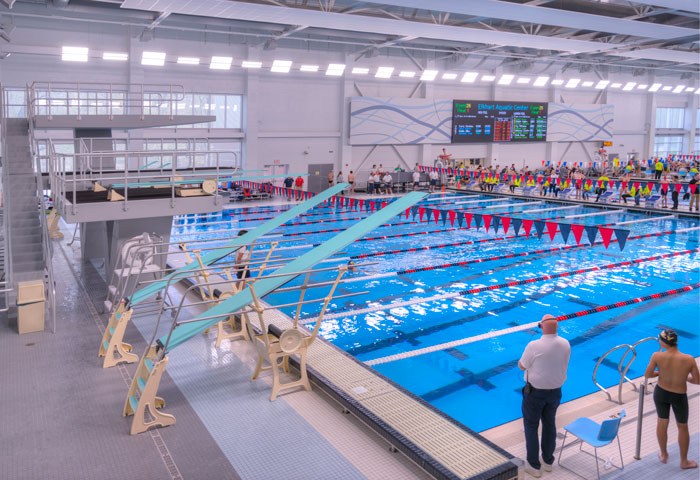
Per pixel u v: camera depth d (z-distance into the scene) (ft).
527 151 95.35
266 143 73.36
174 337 15.35
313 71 74.43
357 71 71.05
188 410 15.33
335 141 78.64
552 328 12.42
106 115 38.40
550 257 38.70
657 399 13.05
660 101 109.09
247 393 16.40
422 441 13.01
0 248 31.94
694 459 13.20
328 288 31.22
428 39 69.77
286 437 13.96
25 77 57.47
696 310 27.09
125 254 22.68
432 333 24.21
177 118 41.01
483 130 88.17
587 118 97.35
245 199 69.62
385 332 24.38
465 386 19.07
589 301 28.63
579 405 16.74
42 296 21.25
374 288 31.19
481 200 71.00
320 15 41.65
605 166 92.12
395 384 16.19
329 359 18.12
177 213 24.59
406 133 81.97
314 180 78.02
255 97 70.85
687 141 113.50
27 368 17.90
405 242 44.42
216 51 67.56
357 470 12.56
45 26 57.31
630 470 12.83
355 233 17.98
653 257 38.29
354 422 14.78
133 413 14.97
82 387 16.57
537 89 95.14
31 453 13.05
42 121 36.63
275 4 38.58
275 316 22.31
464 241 44.50
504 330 24.53
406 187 82.84
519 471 12.07
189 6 37.65
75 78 59.98
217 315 15.19
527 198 71.15
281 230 50.31
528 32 57.36
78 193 26.55
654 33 48.08
